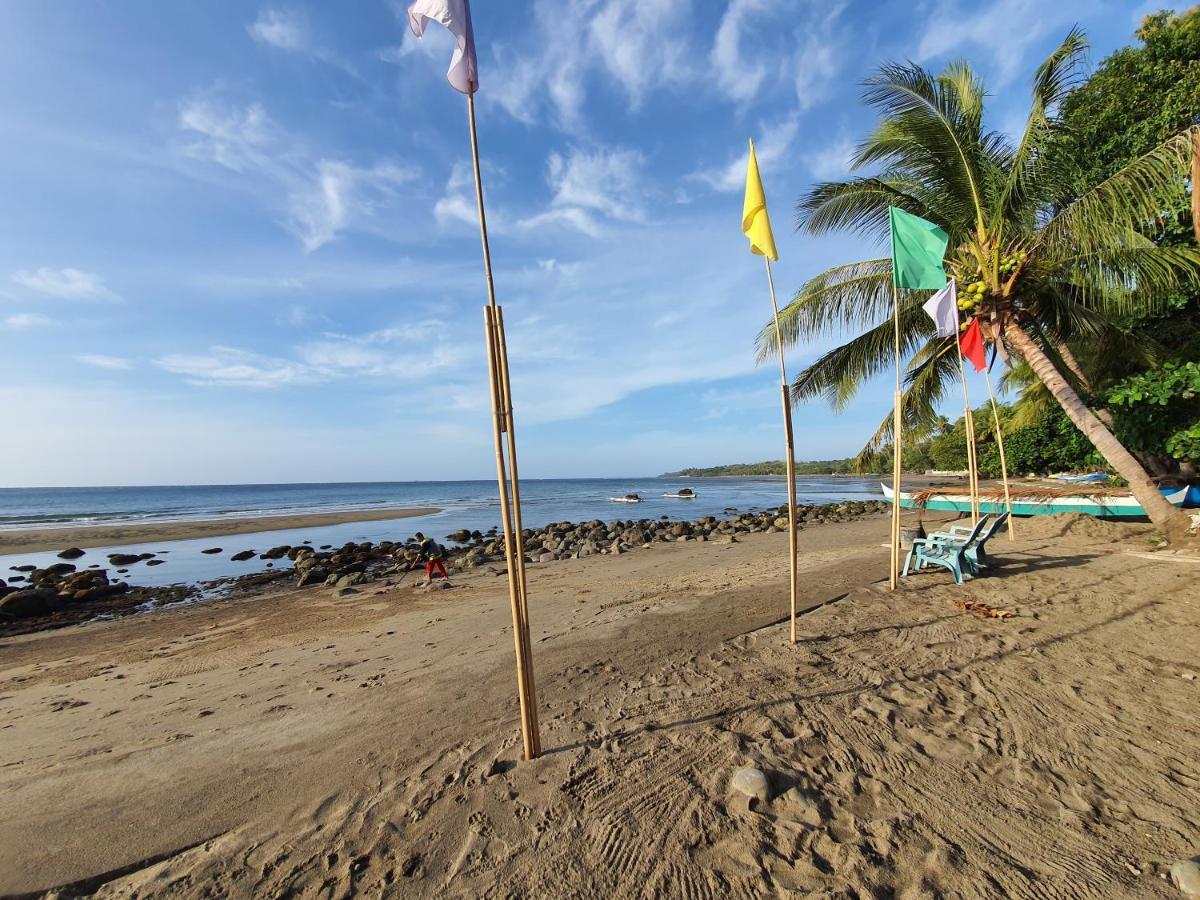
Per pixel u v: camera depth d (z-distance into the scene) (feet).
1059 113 29.30
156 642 26.73
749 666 14.85
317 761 11.31
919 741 10.76
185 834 9.11
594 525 74.02
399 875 7.84
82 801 10.29
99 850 8.76
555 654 17.02
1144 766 9.76
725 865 7.73
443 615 26.03
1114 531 34.01
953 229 33.19
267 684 17.21
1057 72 27.14
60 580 46.96
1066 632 16.57
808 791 9.26
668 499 174.70
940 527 46.88
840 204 32.91
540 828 8.63
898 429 22.34
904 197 32.91
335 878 7.84
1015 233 32.19
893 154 32.94
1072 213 26.76
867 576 25.99
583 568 38.96
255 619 30.32
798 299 35.63
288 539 77.46
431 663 17.57
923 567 26.66
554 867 7.84
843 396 39.14
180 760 11.85
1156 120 34.42
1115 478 45.65
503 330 10.02
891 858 7.76
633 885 7.47
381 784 10.18
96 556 63.36
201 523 101.19
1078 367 37.50
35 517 120.47
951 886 7.26
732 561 37.42
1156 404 30.76
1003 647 15.57
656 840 8.24
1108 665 14.05
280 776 10.79
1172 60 36.70
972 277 31.83
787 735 11.05
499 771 10.21
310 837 8.79
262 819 9.39
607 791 9.45
